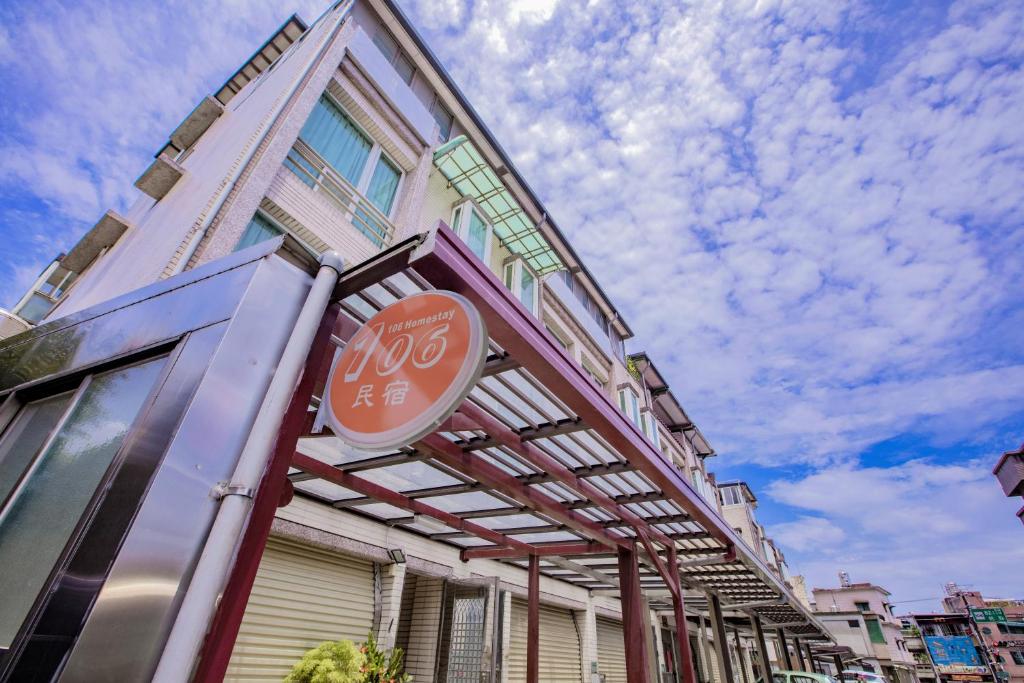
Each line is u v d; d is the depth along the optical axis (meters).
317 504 5.79
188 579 1.82
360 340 2.88
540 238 11.05
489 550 7.59
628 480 5.21
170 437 2.14
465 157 8.95
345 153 7.43
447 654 6.67
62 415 2.96
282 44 10.23
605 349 15.13
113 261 7.47
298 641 5.29
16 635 1.95
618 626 12.73
